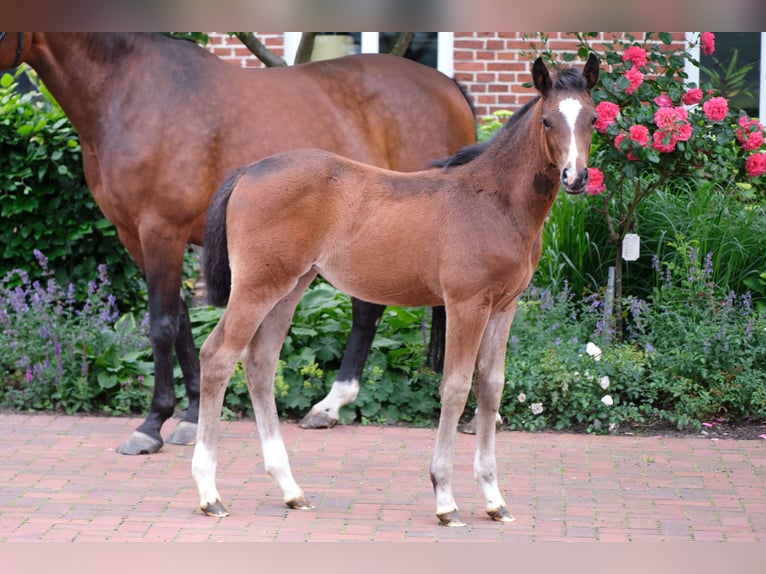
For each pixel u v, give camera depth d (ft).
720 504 16.52
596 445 19.93
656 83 22.15
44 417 21.38
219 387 15.57
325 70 20.85
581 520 15.70
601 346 22.12
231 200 15.53
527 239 14.98
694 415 21.20
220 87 19.62
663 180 22.45
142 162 18.83
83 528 15.11
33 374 22.06
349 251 15.33
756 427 21.04
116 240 24.76
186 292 27.53
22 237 24.26
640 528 15.35
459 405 15.07
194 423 19.97
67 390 21.80
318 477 17.88
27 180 24.00
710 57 30.04
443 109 21.16
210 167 19.33
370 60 21.30
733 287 24.27
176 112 19.11
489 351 15.52
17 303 22.67
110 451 19.17
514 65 30.04
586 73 14.67
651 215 25.11
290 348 22.44
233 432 20.52
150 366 22.44
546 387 21.24
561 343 22.03
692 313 22.65
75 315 25.18
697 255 23.20
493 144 15.24
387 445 19.92
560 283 24.70
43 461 18.45
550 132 14.08
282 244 15.12
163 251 19.13
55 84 19.10
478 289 14.83
